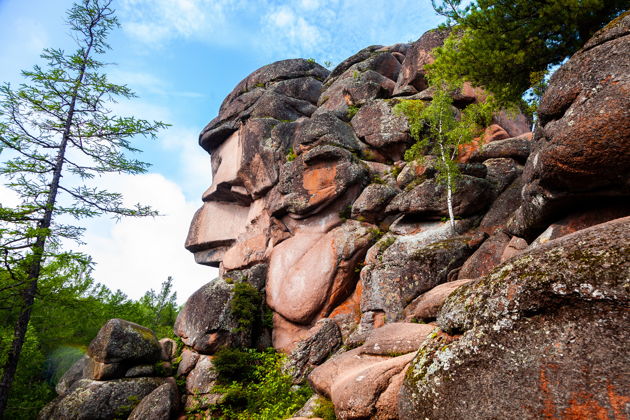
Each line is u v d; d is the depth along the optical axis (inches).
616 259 116.1
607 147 217.6
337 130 725.9
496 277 144.8
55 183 509.0
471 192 540.4
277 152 842.2
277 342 645.3
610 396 102.8
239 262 823.1
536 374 117.0
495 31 376.8
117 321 615.8
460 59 400.8
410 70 795.4
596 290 114.4
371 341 283.7
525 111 577.0
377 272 508.4
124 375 586.6
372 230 631.2
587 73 240.8
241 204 984.9
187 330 649.0
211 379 565.9
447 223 540.4
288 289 653.9
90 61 555.8
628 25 234.2
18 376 651.5
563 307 120.4
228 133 1050.1
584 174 234.7
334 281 619.8
